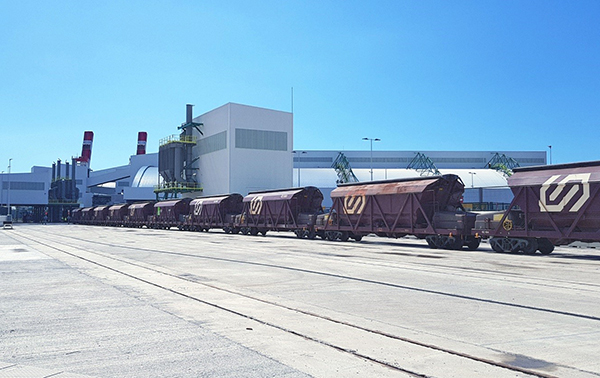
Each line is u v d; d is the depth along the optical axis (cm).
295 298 1140
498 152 14712
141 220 7569
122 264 1948
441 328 832
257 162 7606
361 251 2598
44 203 12319
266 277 1526
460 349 697
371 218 3247
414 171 12075
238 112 7488
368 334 786
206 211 5553
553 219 2266
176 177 8244
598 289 1248
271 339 755
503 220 2458
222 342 736
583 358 657
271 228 4381
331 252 2527
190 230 6047
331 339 754
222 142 7575
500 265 1856
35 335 786
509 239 2458
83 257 2289
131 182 13575
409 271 1661
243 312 970
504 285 1325
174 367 614
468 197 5788
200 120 8369
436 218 2839
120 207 8462
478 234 2595
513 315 939
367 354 670
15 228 8006
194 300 1112
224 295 1180
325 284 1366
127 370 603
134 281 1440
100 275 1590
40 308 1020
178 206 6431
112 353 679
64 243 3512
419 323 872
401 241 3578
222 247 2959
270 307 1024
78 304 1065
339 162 12506
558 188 2228
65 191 13175
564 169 2288
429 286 1317
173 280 1462
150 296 1168
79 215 11238
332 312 973
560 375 584
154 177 12312
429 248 2861
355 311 984
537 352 685
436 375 583
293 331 805
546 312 966
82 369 607
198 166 8394
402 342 737
